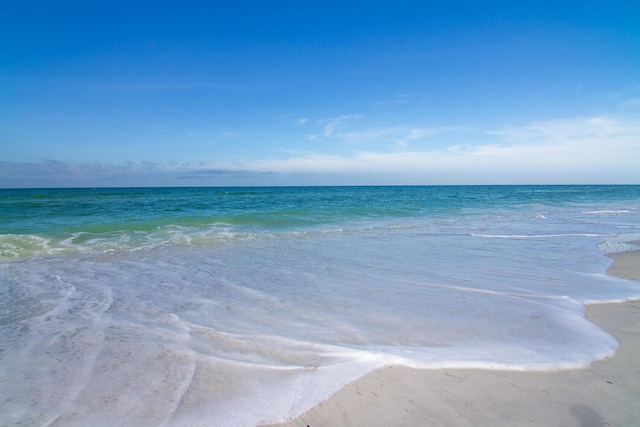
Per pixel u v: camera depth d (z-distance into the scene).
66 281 5.96
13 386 2.89
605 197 40.50
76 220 13.62
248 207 21.20
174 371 3.14
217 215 16.09
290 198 33.22
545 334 3.92
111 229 11.45
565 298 5.14
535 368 3.20
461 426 2.48
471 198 36.00
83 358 3.36
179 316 4.43
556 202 30.56
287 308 4.73
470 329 4.05
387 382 2.98
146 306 4.79
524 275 6.46
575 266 7.19
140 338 3.79
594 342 3.71
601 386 2.96
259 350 3.53
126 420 2.50
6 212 16.34
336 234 11.49
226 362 3.29
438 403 2.72
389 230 12.52
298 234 11.35
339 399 2.75
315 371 3.13
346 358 3.35
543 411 2.64
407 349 3.53
